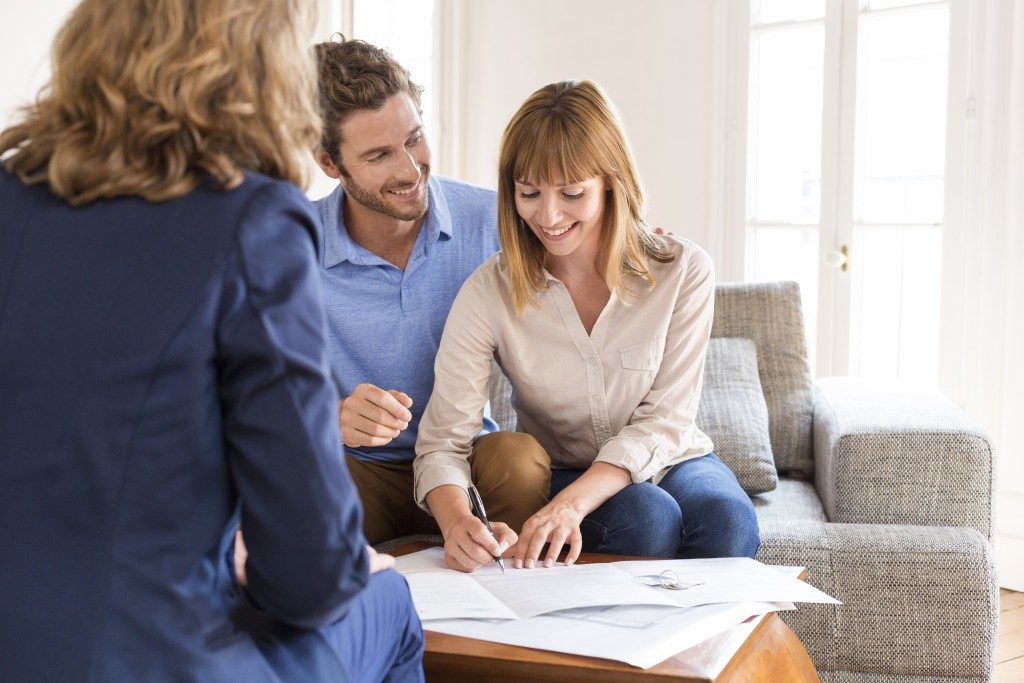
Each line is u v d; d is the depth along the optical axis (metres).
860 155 3.38
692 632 1.29
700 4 3.67
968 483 2.13
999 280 3.03
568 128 1.73
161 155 0.93
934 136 3.22
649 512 1.73
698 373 1.93
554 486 1.94
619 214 1.81
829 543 2.02
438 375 1.90
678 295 1.91
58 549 0.89
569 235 1.79
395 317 2.04
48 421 0.89
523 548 1.60
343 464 0.93
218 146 0.93
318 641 1.01
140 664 0.88
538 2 4.16
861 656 2.01
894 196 3.32
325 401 0.91
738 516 1.77
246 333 0.88
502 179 1.82
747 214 3.65
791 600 1.39
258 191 0.92
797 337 2.63
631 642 1.27
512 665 1.26
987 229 3.05
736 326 2.65
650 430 1.84
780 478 2.57
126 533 0.88
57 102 0.95
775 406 2.56
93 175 0.91
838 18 3.37
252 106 0.94
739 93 3.62
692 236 3.79
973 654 1.97
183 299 0.88
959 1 3.07
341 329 2.03
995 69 3.00
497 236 2.14
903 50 3.27
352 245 2.01
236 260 0.89
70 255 0.91
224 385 0.90
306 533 0.89
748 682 1.26
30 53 3.89
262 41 0.95
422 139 1.92
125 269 0.90
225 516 0.93
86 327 0.89
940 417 2.26
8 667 0.89
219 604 0.94
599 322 1.89
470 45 4.43
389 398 1.72
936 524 2.14
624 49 3.90
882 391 2.54
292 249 0.92
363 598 1.12
